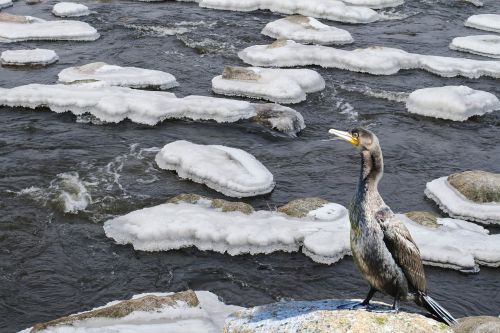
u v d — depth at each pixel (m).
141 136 17.64
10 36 24.19
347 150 17.31
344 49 24.42
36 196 14.55
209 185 15.23
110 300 11.72
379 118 19.41
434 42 25.50
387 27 26.95
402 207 15.02
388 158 17.17
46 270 12.38
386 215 7.24
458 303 12.00
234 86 20.36
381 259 7.25
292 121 18.25
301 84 20.61
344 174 16.19
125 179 15.42
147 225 13.16
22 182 15.09
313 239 13.06
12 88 19.55
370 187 7.28
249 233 13.09
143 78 20.50
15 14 27.31
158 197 14.77
